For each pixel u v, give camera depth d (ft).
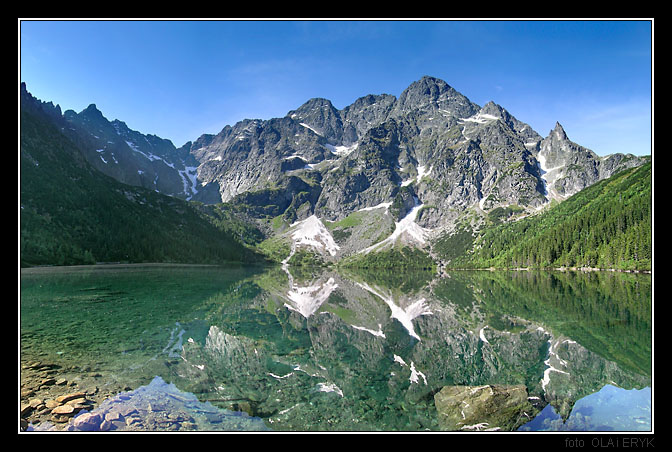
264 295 249.96
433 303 213.87
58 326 111.14
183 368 76.69
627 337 111.75
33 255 457.27
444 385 74.38
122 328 112.16
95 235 589.73
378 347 108.06
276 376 77.20
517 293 249.34
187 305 172.24
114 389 61.98
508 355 96.78
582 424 54.34
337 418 57.00
